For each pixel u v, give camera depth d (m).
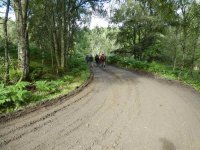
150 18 27.67
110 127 7.01
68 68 22.34
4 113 7.63
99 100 10.18
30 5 19.66
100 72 22.50
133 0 29.83
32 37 25.34
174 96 11.59
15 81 12.48
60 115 7.84
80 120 7.48
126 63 30.45
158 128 7.06
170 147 5.85
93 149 5.60
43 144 5.68
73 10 22.03
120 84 14.74
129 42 37.66
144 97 11.12
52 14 20.36
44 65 20.48
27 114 7.71
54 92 11.38
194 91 13.42
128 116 8.11
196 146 5.95
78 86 13.05
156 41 34.03
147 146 5.86
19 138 5.93
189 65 28.70
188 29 18.56
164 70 20.91
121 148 5.71
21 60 12.99
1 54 19.34
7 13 11.77
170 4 10.84
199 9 17.58
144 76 19.88
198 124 7.52
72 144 5.79
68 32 23.30
